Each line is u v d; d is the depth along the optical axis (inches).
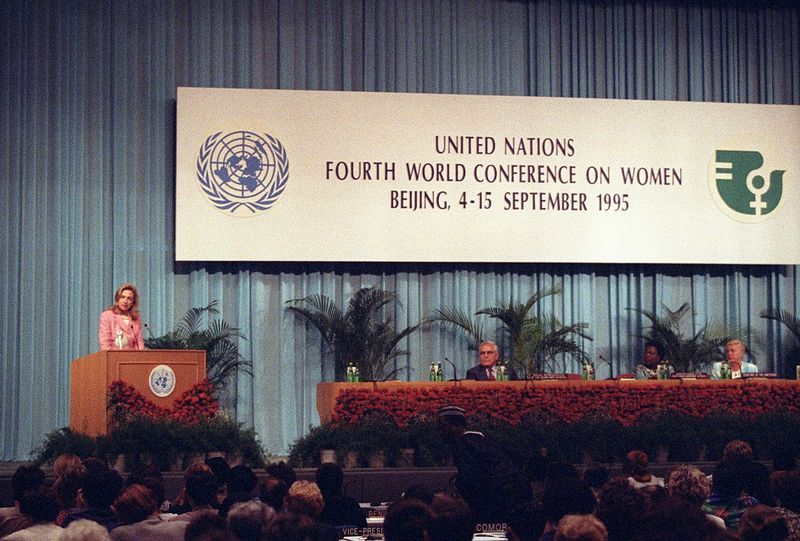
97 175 559.2
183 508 267.3
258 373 560.7
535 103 580.4
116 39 564.7
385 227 566.3
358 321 555.5
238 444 390.0
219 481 261.6
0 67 554.6
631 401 427.2
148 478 238.4
